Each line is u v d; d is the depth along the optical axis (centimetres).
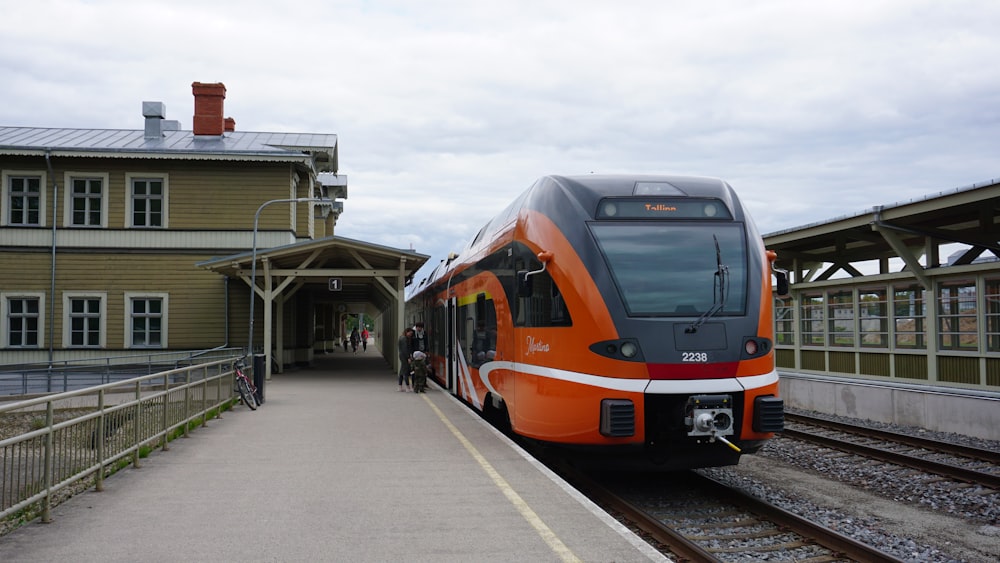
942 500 857
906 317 1614
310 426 1177
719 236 872
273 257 2139
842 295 1833
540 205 941
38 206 2452
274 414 1336
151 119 2745
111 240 2453
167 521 603
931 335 1509
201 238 2473
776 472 1030
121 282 2453
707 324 805
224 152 2447
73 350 2428
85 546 534
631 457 809
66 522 600
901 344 1627
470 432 1105
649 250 848
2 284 2427
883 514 809
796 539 688
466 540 547
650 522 703
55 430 624
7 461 550
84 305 2450
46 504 601
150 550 525
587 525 588
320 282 2470
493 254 1149
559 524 590
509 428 1301
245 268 2197
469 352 1371
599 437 797
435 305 1975
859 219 1525
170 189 2477
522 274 908
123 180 2464
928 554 664
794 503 842
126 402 818
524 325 946
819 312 1931
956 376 1452
